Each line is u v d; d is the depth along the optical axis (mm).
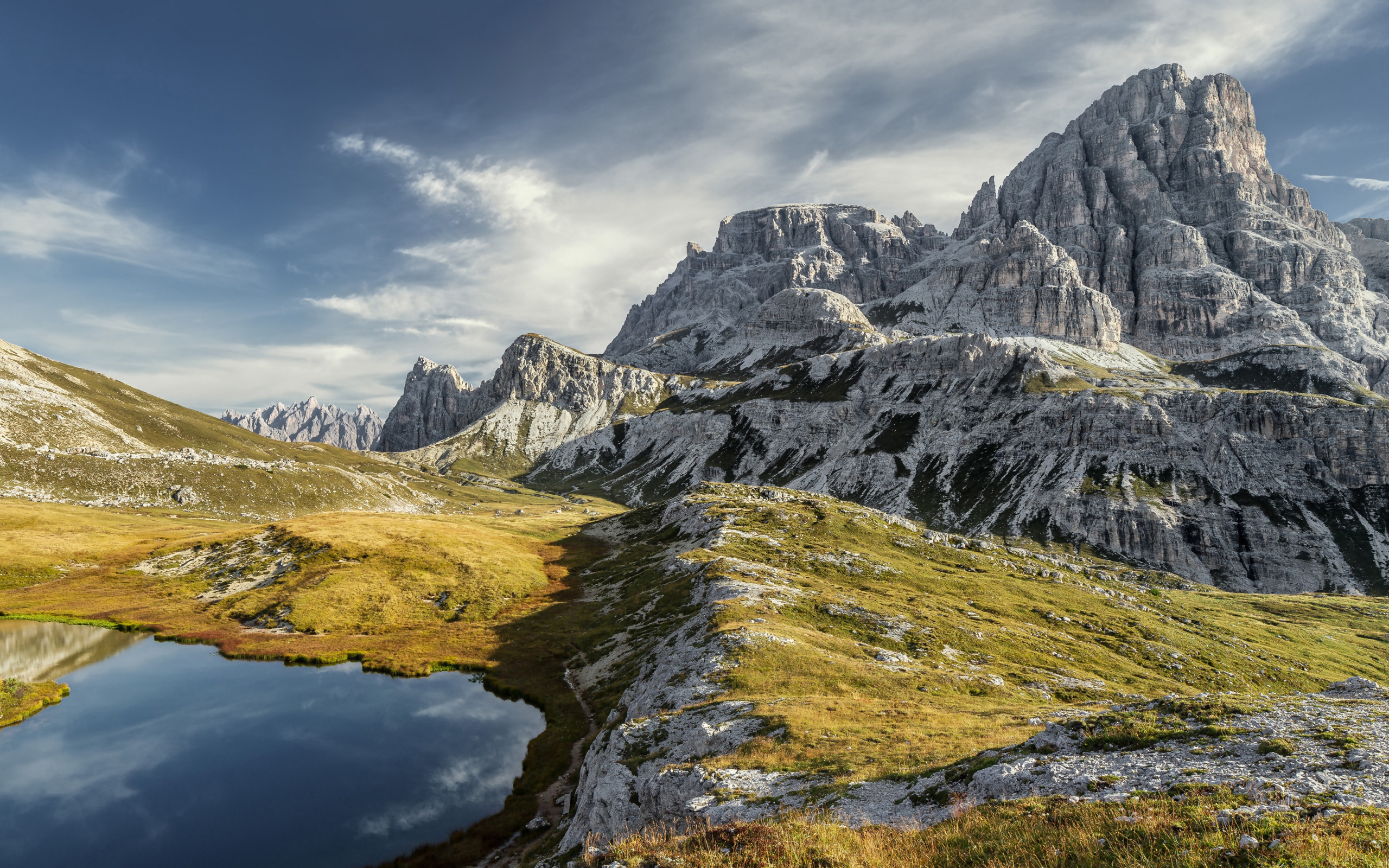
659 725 42938
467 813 50750
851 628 70250
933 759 28578
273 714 71375
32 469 199125
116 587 123188
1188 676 77375
